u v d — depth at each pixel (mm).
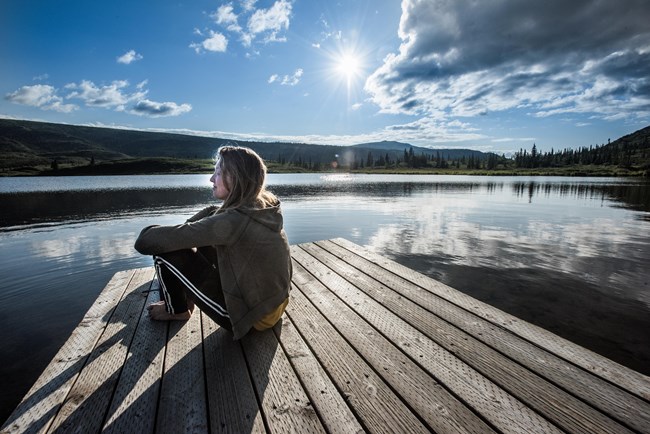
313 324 2922
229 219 2213
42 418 1806
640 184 49625
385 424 1783
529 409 1880
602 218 14922
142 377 2174
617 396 1963
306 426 1771
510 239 10445
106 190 36250
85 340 2639
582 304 5539
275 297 2465
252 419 1817
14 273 7477
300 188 38562
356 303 3387
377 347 2545
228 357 2404
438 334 2742
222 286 2297
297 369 2262
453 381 2133
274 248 2379
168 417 1824
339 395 2010
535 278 6770
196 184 49938
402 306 3303
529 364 2301
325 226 12766
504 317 3039
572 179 71875
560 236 10883
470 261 7969
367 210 17766
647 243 9828
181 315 2914
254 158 2342
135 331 2779
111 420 1794
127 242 10398
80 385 2090
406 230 11953
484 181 60656
